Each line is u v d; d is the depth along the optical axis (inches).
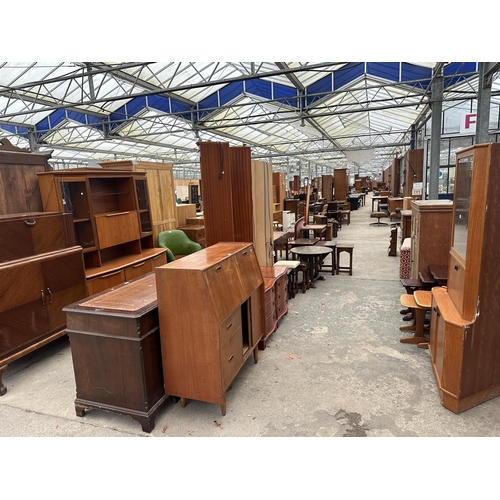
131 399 102.4
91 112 524.4
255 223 173.5
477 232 97.4
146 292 118.6
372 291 222.5
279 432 100.0
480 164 94.5
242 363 122.0
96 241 185.8
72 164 865.5
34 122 539.5
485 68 255.0
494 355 106.5
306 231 437.1
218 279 107.0
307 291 228.7
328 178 746.8
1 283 123.8
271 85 488.1
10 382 132.2
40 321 139.1
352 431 99.3
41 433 103.3
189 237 279.1
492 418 102.9
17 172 166.7
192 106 541.0
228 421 105.2
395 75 446.0
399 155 832.3
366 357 139.7
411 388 118.3
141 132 661.9
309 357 141.2
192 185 515.8
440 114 419.5
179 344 104.7
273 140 885.8
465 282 101.7
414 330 159.8
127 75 383.2
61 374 137.3
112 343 100.7
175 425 104.4
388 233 475.8
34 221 142.6
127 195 215.2
